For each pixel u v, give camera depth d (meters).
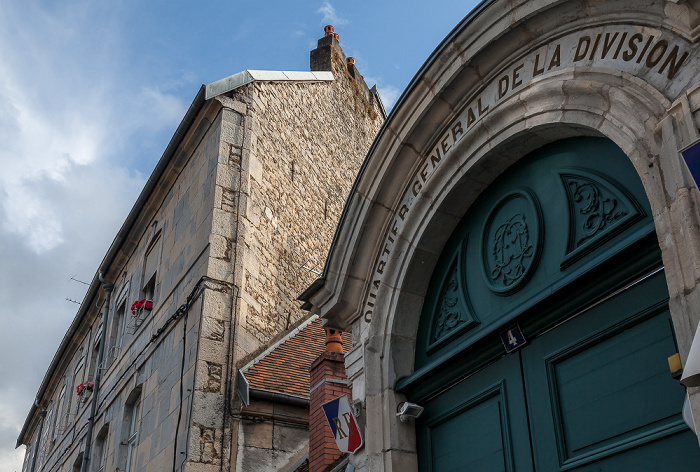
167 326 11.55
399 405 5.83
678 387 3.86
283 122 14.12
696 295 3.47
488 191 5.75
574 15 4.72
